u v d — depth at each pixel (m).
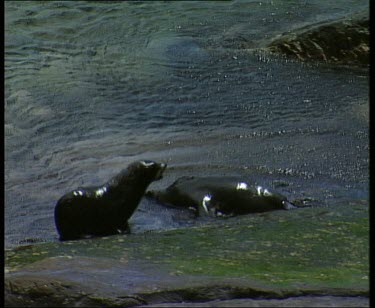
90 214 27.14
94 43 51.47
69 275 19.88
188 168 33.91
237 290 18.94
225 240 23.62
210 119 40.19
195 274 20.16
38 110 40.47
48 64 47.25
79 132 38.22
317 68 48.59
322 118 40.34
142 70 47.06
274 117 40.50
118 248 23.22
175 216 28.45
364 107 41.97
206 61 48.97
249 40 52.53
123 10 57.31
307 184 31.98
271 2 57.72
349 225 24.69
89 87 43.97
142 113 40.81
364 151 35.78
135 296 18.86
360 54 49.38
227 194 28.84
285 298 18.69
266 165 34.19
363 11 51.81
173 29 54.31
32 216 29.11
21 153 35.62
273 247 22.75
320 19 54.34
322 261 21.36
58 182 32.69
